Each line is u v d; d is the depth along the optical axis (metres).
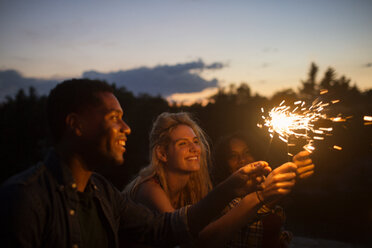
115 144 1.30
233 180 1.48
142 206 1.65
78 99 1.28
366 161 18.30
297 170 1.56
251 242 2.07
